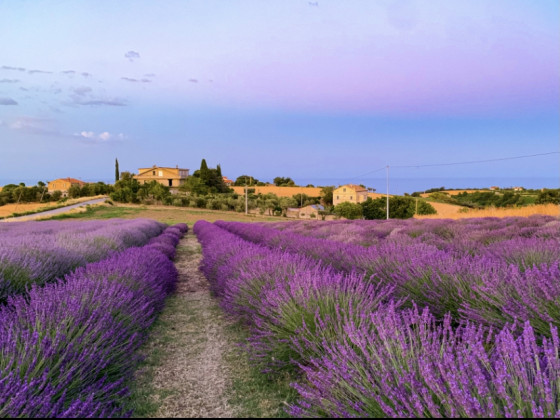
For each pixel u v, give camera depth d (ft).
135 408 8.79
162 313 17.90
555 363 5.56
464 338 7.14
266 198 274.98
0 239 26.55
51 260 19.22
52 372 7.50
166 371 11.00
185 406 8.93
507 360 5.95
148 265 21.20
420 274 13.24
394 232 37.14
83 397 7.50
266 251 21.70
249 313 13.76
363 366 7.14
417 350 7.04
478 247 20.59
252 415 8.41
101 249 27.91
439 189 394.52
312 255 23.26
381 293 11.80
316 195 382.42
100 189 320.09
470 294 11.00
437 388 5.70
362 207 186.91
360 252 20.20
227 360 11.73
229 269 19.35
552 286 9.18
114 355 9.23
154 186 222.48
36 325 8.90
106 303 11.70
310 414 6.95
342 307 10.55
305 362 9.71
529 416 4.96
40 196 301.43
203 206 212.43
